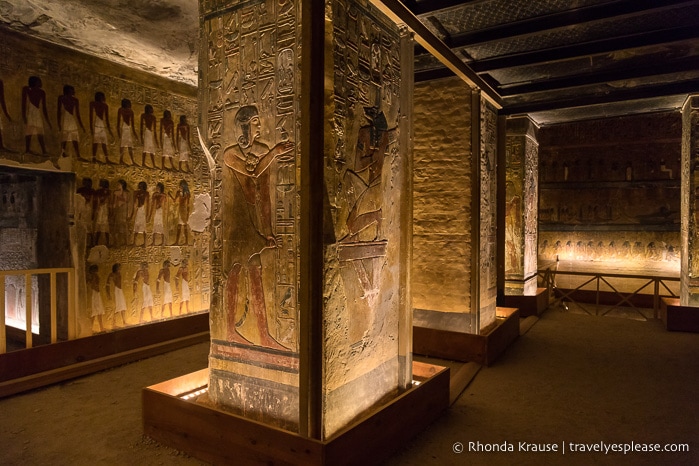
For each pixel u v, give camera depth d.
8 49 4.89
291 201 3.01
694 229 7.30
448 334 5.60
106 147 5.82
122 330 5.74
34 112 5.11
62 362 5.04
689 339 6.66
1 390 4.35
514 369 5.28
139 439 3.44
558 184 12.78
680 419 3.88
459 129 6.09
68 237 5.50
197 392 3.87
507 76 6.63
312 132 2.74
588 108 8.44
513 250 9.05
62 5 4.43
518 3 4.51
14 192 6.23
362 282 3.28
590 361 5.57
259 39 3.16
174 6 4.48
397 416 3.27
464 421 3.83
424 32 4.22
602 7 4.55
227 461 2.99
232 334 3.32
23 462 3.12
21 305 6.61
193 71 6.27
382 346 3.57
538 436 3.55
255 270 3.19
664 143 11.70
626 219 12.06
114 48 5.46
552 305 9.80
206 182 7.17
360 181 3.26
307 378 2.73
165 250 6.56
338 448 2.69
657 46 5.59
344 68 3.08
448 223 6.13
